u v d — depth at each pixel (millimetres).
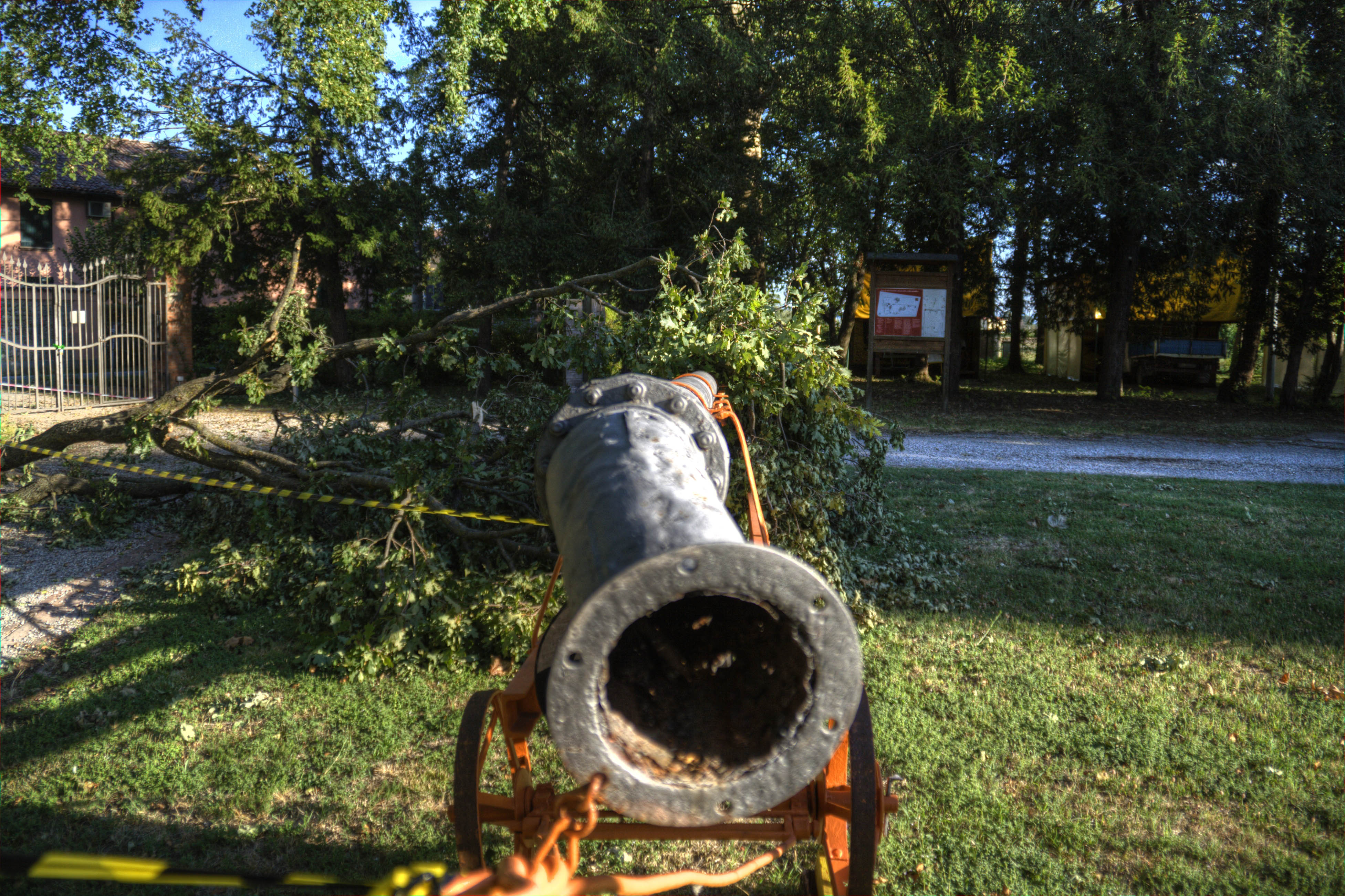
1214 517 9625
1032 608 6660
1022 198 19781
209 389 6988
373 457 6980
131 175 19609
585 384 2918
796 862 3699
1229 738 4648
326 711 4895
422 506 5719
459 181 21953
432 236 22188
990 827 3881
